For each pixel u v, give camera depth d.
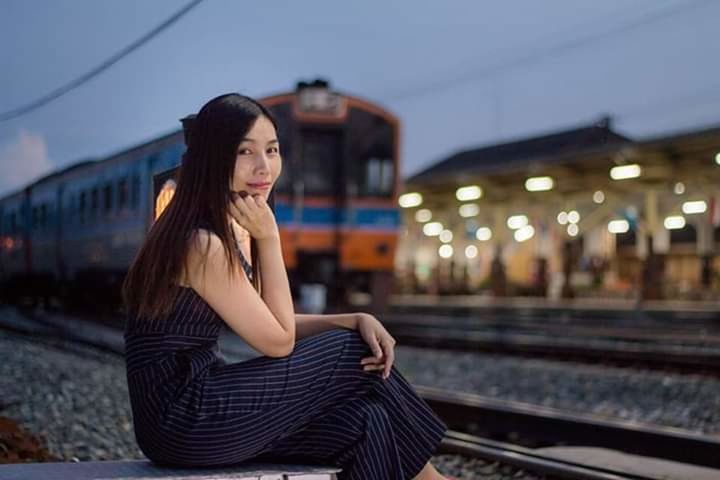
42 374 8.43
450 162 34.03
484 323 18.66
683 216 28.39
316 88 15.94
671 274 33.66
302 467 2.64
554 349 11.86
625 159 21.83
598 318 21.02
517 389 9.30
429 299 34.06
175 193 2.62
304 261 15.95
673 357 10.52
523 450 5.32
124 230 12.72
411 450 2.73
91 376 8.52
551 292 31.50
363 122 16.31
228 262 2.53
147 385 2.55
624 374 9.79
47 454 5.04
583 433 6.16
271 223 2.65
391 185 16.55
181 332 2.58
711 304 24.89
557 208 31.81
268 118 2.70
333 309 16.23
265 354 2.63
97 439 5.78
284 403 2.61
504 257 35.34
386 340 2.76
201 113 2.65
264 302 2.63
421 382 9.97
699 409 7.85
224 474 2.49
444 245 39.16
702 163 22.25
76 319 15.70
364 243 16.25
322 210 16.03
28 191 17.77
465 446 5.31
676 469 5.04
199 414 2.52
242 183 2.63
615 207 30.33
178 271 2.51
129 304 2.62
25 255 17.97
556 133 15.05
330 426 2.66
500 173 25.16
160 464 2.61
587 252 33.50
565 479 4.69
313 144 16.03
